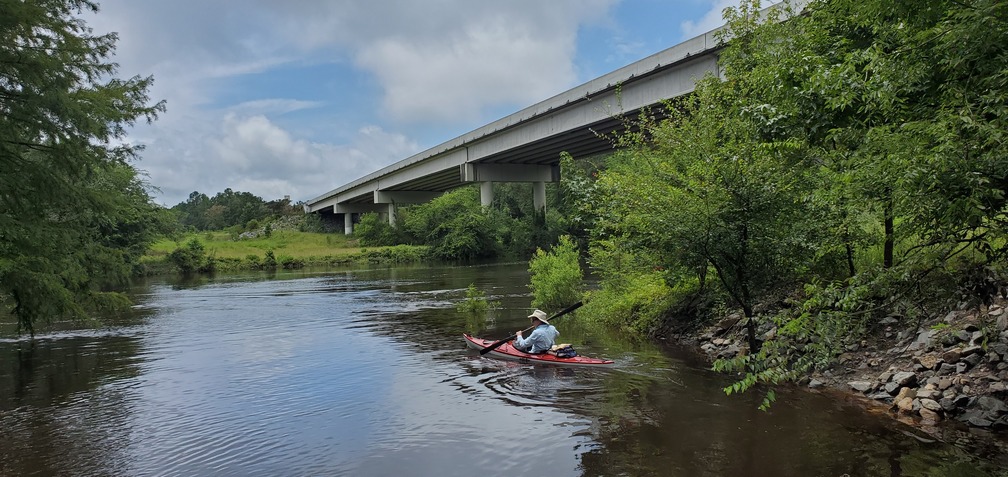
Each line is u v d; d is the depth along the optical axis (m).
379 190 75.50
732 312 11.24
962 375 6.74
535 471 5.64
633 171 12.80
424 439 6.64
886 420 6.51
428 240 61.53
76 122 10.66
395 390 8.78
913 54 4.95
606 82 30.17
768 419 6.78
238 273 46.16
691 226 8.77
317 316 17.95
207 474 5.84
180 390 9.21
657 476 5.39
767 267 9.20
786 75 7.59
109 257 14.11
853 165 5.82
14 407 8.41
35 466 6.14
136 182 32.78
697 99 13.44
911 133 4.53
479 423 7.12
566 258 17.69
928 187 4.16
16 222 10.39
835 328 5.46
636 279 14.78
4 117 10.51
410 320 16.39
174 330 15.69
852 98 5.47
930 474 5.16
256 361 11.30
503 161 52.00
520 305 19.31
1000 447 5.64
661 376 9.02
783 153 7.69
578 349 11.30
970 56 4.32
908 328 8.15
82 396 8.97
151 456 6.36
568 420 7.10
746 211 8.61
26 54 10.09
